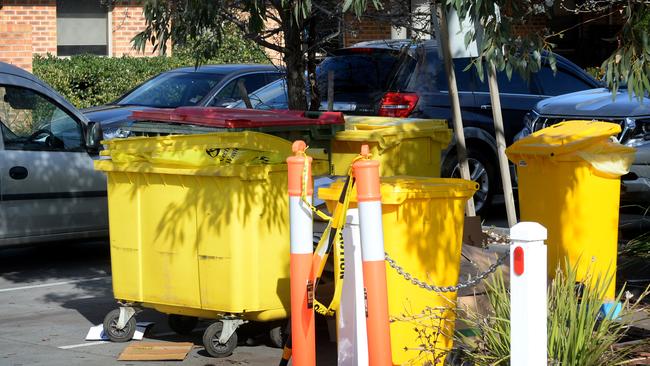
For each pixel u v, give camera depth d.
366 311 5.98
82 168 11.72
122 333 8.40
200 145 7.71
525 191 8.52
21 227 11.30
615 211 8.31
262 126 8.24
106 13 23.06
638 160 12.29
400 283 6.84
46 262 12.24
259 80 15.80
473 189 7.08
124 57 21.64
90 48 23.09
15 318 9.38
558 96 13.91
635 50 6.57
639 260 10.25
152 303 8.09
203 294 7.77
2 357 8.03
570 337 6.21
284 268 7.78
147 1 9.70
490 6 6.39
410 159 9.42
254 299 7.68
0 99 11.29
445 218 6.99
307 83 11.16
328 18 10.84
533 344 5.34
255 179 7.54
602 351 6.28
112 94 21.19
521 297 5.36
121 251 8.17
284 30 10.54
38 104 11.54
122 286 8.21
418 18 11.16
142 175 7.98
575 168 8.20
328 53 13.23
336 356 7.90
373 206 5.92
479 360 6.37
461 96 13.71
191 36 9.68
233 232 7.57
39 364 7.83
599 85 15.14
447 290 6.53
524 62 6.73
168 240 7.89
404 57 13.38
